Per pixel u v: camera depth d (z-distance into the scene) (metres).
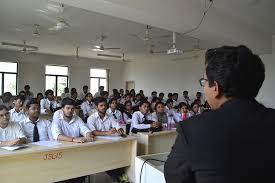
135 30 5.75
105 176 3.34
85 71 11.01
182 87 9.12
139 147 3.44
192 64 8.70
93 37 6.61
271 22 5.08
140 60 11.13
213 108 0.71
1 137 2.54
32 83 9.74
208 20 4.33
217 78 0.68
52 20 5.07
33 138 2.82
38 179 2.36
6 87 9.27
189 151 0.63
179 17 3.81
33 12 4.58
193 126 0.67
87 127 3.02
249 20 4.97
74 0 3.04
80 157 2.63
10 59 9.26
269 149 0.59
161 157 1.59
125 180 2.99
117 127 3.32
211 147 0.61
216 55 0.69
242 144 0.60
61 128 2.88
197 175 0.62
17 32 6.19
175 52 4.88
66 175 2.54
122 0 3.16
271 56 6.18
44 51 9.25
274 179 0.58
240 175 0.58
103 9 3.32
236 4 4.12
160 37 6.37
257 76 0.67
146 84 10.85
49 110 5.87
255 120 0.62
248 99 0.68
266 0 3.92
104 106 3.31
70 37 6.67
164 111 4.55
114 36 6.41
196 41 6.70
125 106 5.27
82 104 6.34
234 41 5.15
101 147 2.78
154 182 1.35
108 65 11.62
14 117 3.71
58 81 10.41
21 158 2.26
